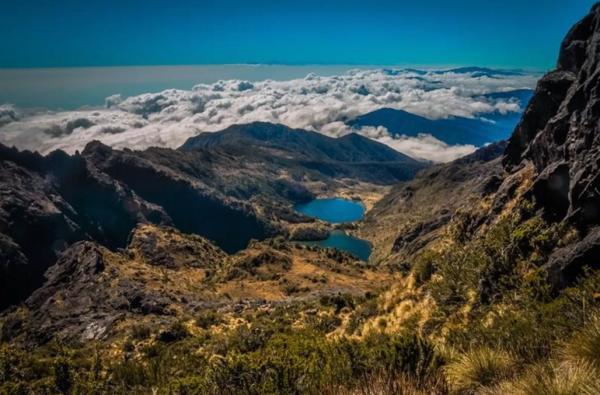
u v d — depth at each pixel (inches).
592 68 944.3
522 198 916.0
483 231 1056.2
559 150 930.1
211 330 2903.5
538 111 1235.2
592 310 355.9
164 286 5216.5
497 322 553.3
